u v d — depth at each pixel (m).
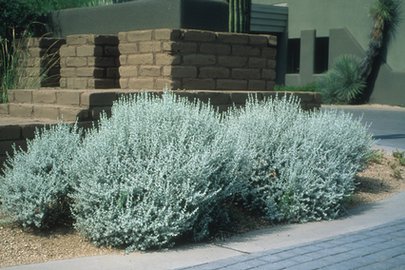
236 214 7.49
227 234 6.83
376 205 8.47
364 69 28.20
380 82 28.25
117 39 10.70
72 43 10.78
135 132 6.59
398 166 10.97
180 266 5.62
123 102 7.82
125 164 6.35
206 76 10.09
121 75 10.40
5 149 7.40
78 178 6.55
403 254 6.02
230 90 10.44
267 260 5.80
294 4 31.28
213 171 6.45
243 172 7.15
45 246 6.21
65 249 6.17
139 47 10.08
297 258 5.88
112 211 6.14
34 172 6.62
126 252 6.08
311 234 6.88
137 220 6.06
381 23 27.56
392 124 19.55
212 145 6.75
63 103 8.85
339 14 29.48
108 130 6.72
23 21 12.62
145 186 6.17
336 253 6.05
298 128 8.12
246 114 8.38
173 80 9.66
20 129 7.52
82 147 6.81
